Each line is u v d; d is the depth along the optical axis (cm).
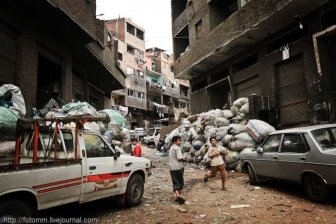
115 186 621
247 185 879
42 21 1094
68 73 1372
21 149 605
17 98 775
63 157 566
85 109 969
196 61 1858
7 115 607
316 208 595
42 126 591
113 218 585
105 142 627
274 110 1338
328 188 602
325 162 598
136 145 1102
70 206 662
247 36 1427
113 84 2233
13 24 970
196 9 1984
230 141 1188
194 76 2183
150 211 632
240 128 1181
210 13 1809
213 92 2006
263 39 1464
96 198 579
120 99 4084
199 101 2142
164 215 600
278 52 1358
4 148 585
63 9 1031
